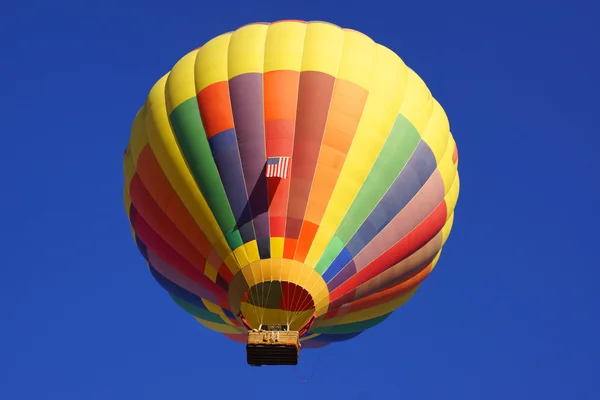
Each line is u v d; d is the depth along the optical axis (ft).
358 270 119.14
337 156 119.55
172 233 121.80
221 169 119.34
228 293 118.01
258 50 124.88
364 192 119.65
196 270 120.78
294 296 116.26
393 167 121.60
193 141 121.39
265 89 122.21
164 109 125.08
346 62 124.16
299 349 113.09
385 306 127.13
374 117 122.31
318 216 117.60
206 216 118.93
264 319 117.50
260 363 113.91
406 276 125.29
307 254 116.67
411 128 124.36
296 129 120.06
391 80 125.29
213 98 122.62
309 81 122.11
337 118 120.88
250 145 119.55
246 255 116.67
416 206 123.13
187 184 120.47
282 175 117.39
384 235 120.47
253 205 117.70
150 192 123.54
